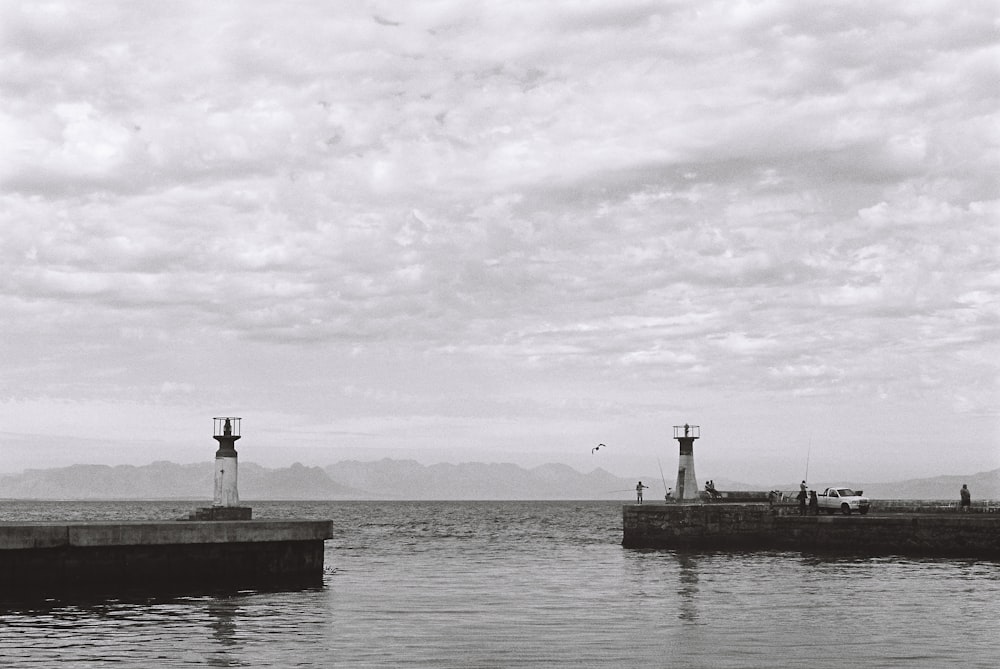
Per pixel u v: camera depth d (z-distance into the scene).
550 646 26.27
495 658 24.42
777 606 35.31
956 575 47.41
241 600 35.34
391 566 55.75
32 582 34.78
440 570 52.59
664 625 30.41
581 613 33.38
